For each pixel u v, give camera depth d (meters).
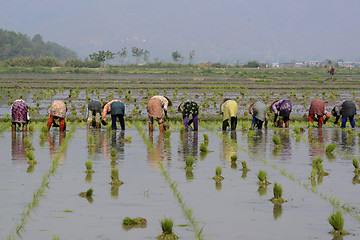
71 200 20.72
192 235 16.44
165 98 48.22
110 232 16.67
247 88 112.25
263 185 23.72
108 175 25.80
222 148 36.22
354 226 17.47
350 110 51.56
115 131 47.16
